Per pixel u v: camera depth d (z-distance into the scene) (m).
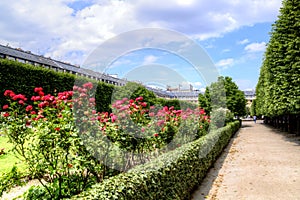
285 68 14.42
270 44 18.22
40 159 3.95
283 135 19.58
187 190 5.28
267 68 19.78
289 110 15.37
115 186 2.94
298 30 14.05
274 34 16.11
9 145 7.75
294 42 13.84
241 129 30.22
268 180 6.69
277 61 15.45
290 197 5.35
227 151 12.28
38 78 15.07
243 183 6.52
